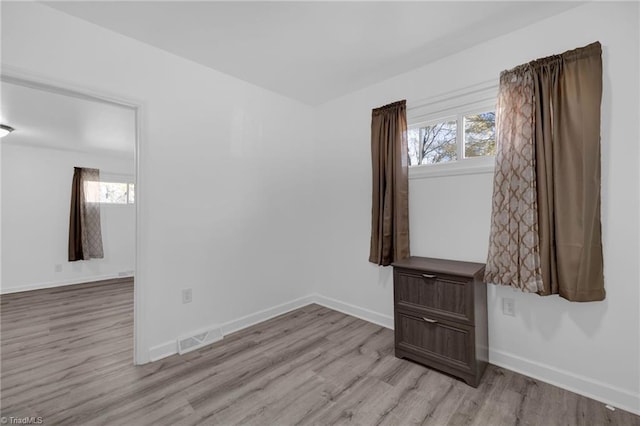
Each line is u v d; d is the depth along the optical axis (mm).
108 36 2010
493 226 2010
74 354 2342
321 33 2068
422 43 2189
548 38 1888
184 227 2400
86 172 5164
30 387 1880
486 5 1770
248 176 2863
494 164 2154
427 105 2502
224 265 2676
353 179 3096
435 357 2025
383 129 2699
